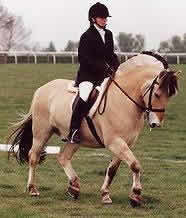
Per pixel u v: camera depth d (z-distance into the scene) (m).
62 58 55.47
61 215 9.97
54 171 14.64
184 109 28.94
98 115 10.88
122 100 10.63
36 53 53.84
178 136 22.20
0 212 10.10
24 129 12.38
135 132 10.72
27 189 11.98
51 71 42.94
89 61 11.04
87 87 11.05
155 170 15.09
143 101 10.48
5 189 12.23
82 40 11.10
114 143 10.59
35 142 12.14
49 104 11.88
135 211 10.37
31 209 10.37
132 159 10.38
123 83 10.72
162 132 22.97
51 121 11.86
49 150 17.20
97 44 11.06
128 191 12.20
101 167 15.33
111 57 11.31
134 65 10.79
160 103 10.01
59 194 11.80
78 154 17.70
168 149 19.12
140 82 10.51
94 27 11.13
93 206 10.76
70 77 39.19
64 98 11.55
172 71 9.97
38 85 36.25
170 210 10.53
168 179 13.80
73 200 11.30
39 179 13.48
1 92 33.50
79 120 11.15
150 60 10.80
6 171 14.48
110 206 10.75
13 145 12.42
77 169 14.98
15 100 31.14
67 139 11.60
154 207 10.70
